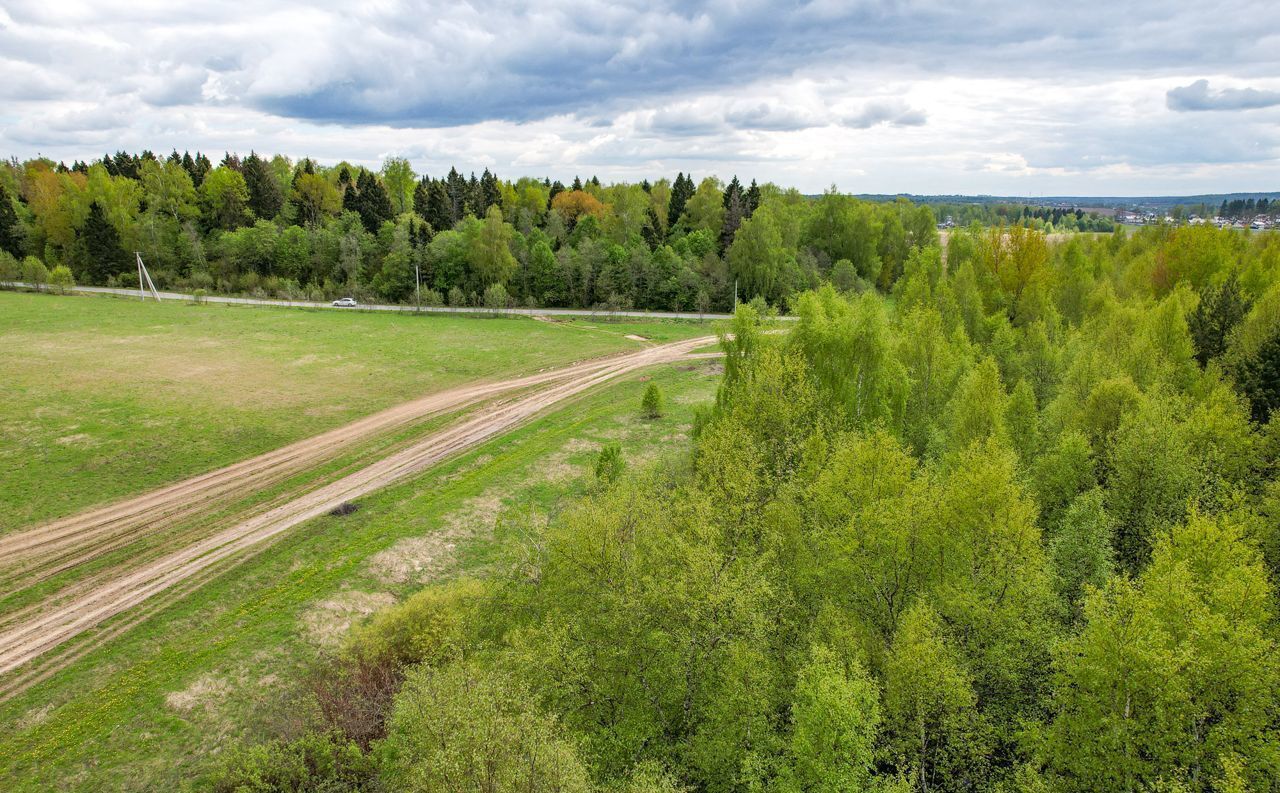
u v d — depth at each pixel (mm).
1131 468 33906
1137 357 46062
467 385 71375
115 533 40625
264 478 48656
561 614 26703
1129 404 38625
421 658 29234
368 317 101750
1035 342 55312
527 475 49656
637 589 26234
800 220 133000
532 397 67938
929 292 69875
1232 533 24844
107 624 32625
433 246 116188
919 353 49062
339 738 25953
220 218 132375
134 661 30281
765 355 39969
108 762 25312
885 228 128750
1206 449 35062
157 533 40875
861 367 41656
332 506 44844
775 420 39125
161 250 121438
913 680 22312
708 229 131625
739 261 112812
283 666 30344
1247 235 98438
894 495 29250
